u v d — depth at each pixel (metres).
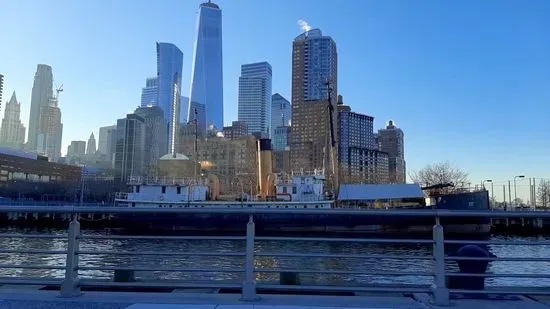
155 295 7.68
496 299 7.82
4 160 143.88
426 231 56.22
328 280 20.19
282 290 8.61
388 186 68.12
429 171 121.19
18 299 7.37
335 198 69.12
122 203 64.06
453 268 22.45
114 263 25.47
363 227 55.41
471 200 60.66
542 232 70.06
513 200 133.25
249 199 65.81
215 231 58.25
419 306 7.09
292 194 62.81
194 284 7.95
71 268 7.63
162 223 59.88
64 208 7.76
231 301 7.30
